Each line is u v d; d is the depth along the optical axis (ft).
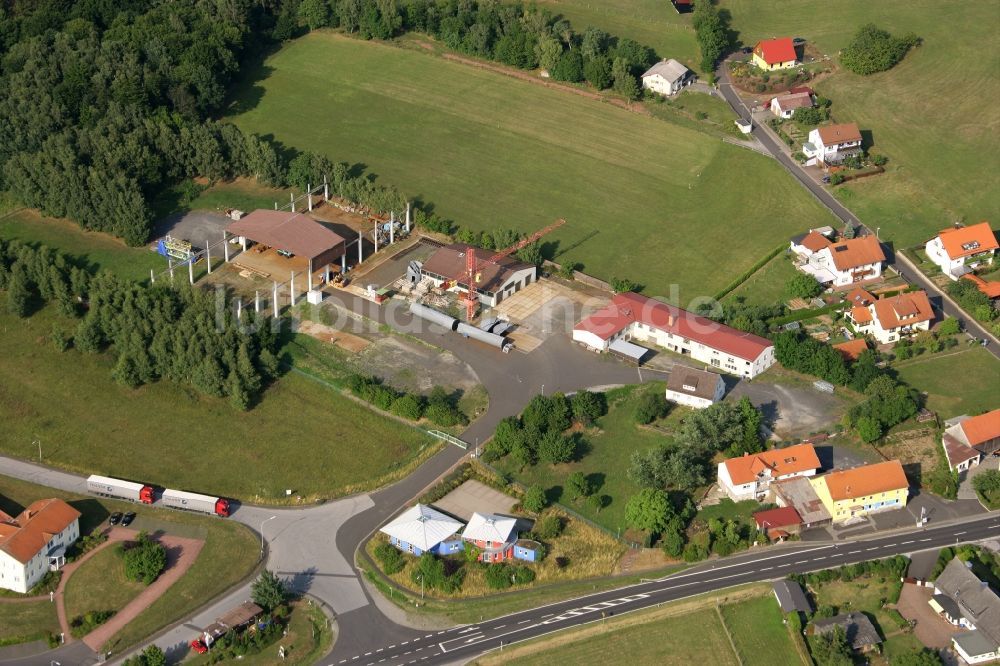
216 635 648.79
